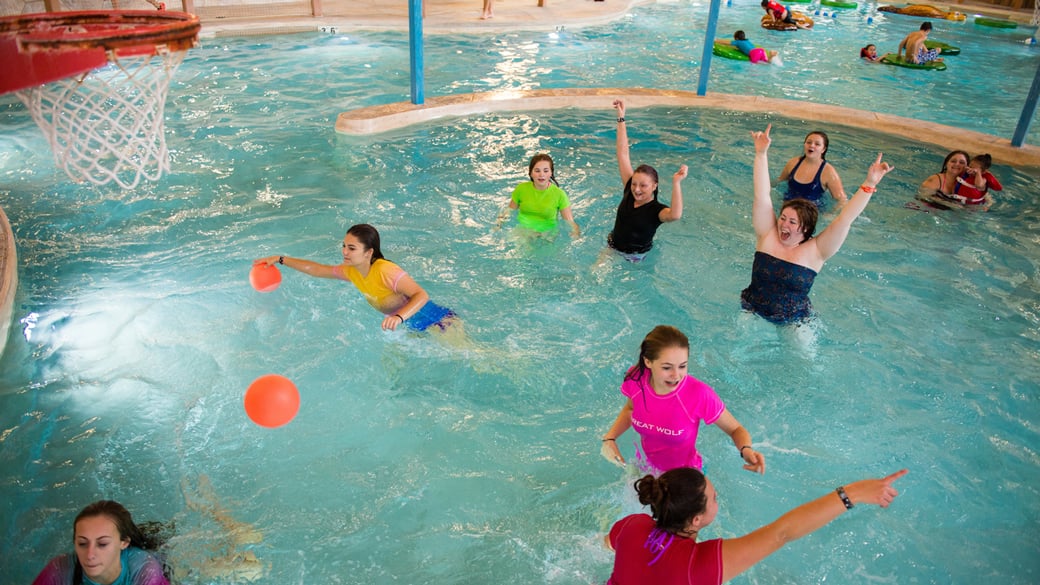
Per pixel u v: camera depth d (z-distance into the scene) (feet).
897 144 32.91
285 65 42.65
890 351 17.71
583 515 12.82
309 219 23.24
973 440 14.88
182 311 18.24
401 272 16.29
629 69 45.96
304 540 12.19
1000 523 12.91
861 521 12.89
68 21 13.05
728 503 13.12
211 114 33.32
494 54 48.24
